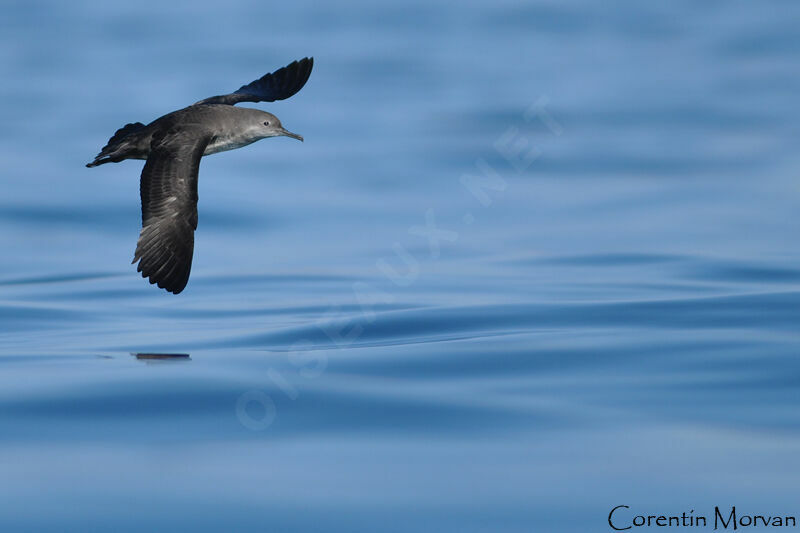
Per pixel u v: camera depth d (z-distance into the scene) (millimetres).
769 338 12172
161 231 10641
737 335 12367
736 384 10562
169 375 11242
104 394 10586
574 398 10281
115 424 9750
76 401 10383
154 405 10250
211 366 11641
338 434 9430
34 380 11109
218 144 11609
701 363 11289
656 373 10992
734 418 9648
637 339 12328
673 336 12422
